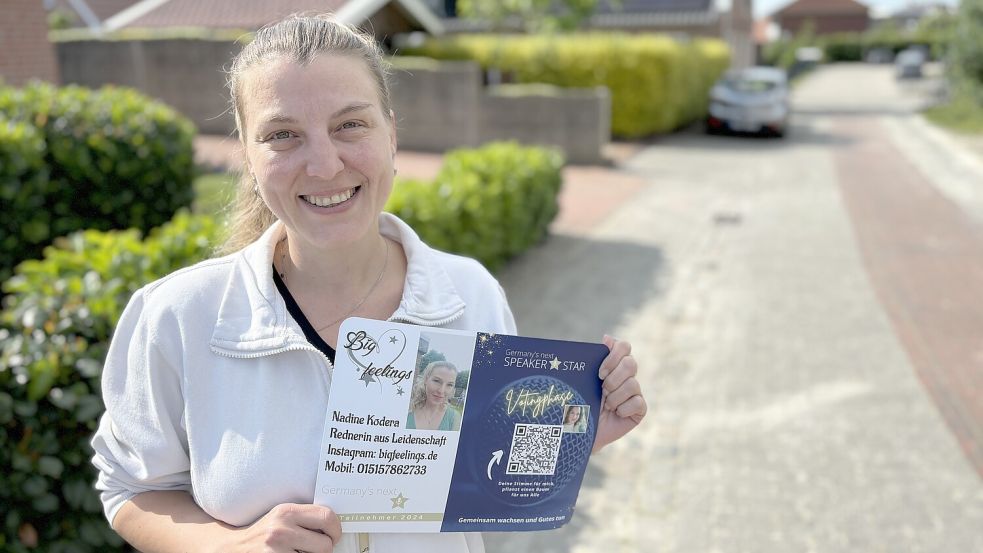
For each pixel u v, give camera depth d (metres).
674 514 3.55
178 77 14.70
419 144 14.61
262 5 17.48
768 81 18.28
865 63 63.41
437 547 1.41
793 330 5.95
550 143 14.04
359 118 1.33
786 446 4.18
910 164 14.24
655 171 13.51
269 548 1.24
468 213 6.22
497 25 20.12
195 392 1.36
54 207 5.80
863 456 4.08
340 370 1.29
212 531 1.32
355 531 1.33
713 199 11.10
